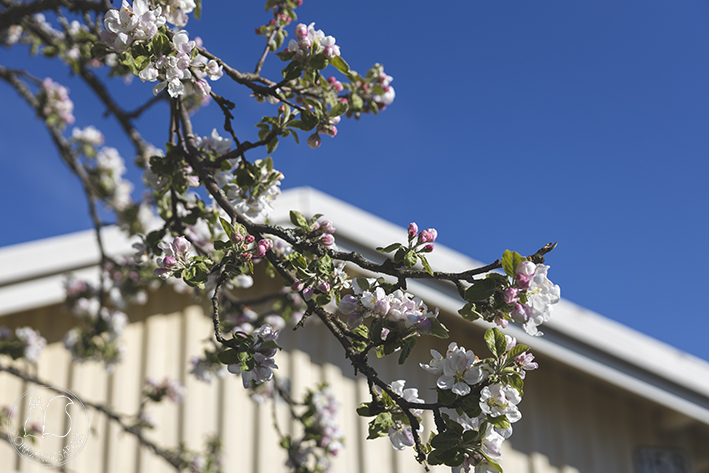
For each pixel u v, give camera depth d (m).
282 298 4.45
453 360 1.77
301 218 2.13
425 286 6.59
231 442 6.73
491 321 1.81
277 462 6.71
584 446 7.44
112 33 2.12
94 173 6.78
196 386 6.93
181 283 5.24
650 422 7.80
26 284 6.61
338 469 6.60
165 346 7.05
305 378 6.96
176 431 6.72
